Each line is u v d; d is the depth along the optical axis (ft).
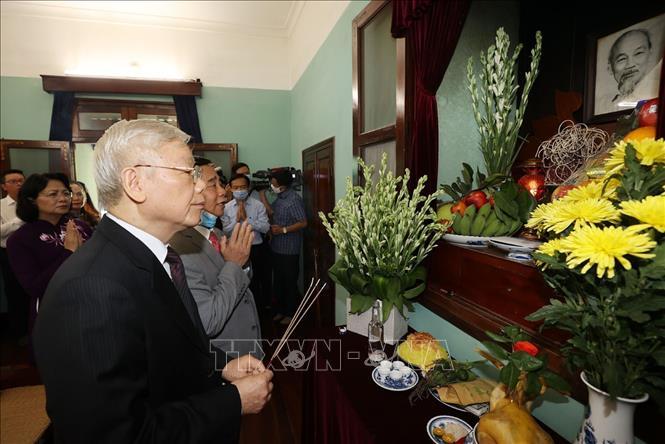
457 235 3.72
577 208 1.68
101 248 2.37
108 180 2.49
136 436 2.07
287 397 7.52
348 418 3.06
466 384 3.10
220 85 13.73
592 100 3.88
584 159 3.49
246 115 14.03
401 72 4.45
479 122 3.96
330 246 9.20
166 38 13.11
